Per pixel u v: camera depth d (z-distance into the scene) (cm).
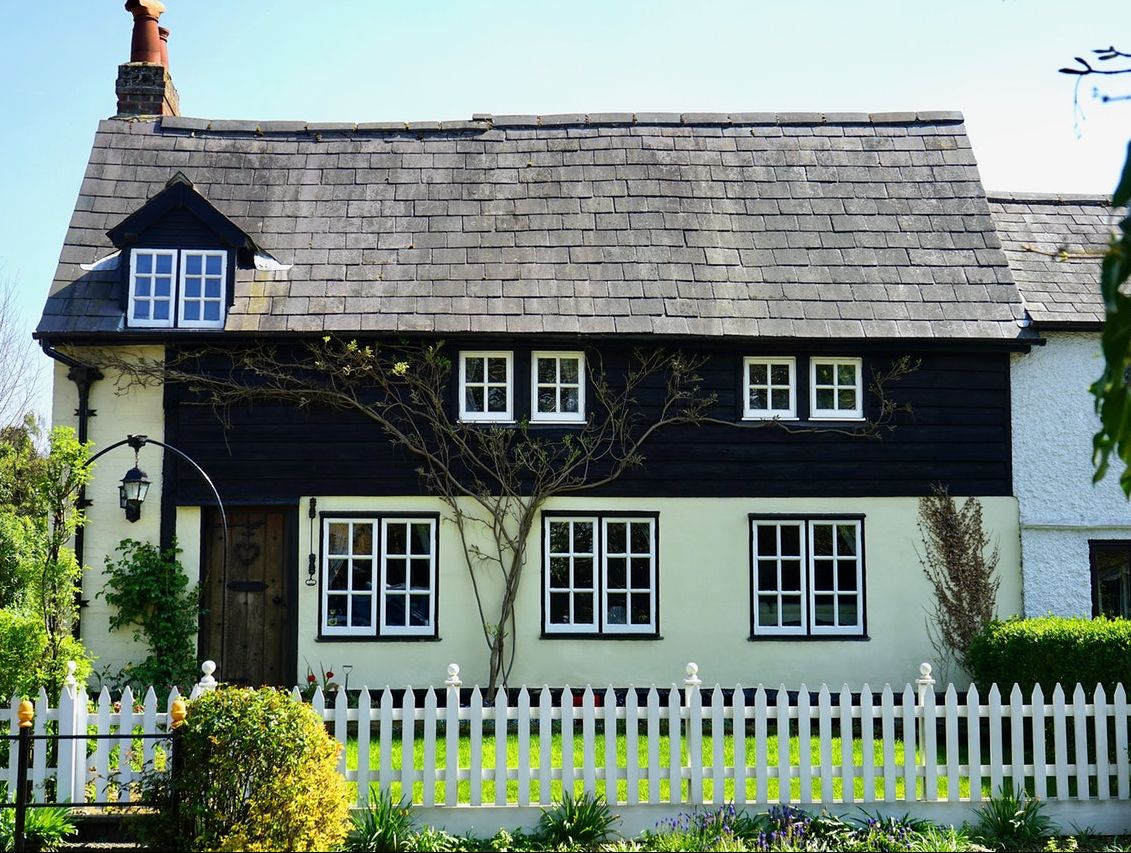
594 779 898
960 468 1567
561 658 1512
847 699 917
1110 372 379
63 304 1534
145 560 1480
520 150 1806
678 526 1541
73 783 875
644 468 1543
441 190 1739
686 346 1554
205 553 1521
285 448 1527
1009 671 1220
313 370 1536
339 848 804
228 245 1553
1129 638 1053
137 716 893
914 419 1570
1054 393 1589
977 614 1534
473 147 1809
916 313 1577
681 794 910
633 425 1548
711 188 1747
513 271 1614
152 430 1526
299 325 1524
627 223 1689
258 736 763
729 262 1638
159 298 1542
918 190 1756
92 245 1614
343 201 1717
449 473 1520
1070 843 873
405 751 891
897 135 1842
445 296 1573
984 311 1585
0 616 947
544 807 892
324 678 1466
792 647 1530
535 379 1557
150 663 1459
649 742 902
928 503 1555
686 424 1553
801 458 1556
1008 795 912
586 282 1600
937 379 1578
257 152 1783
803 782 909
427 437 1536
